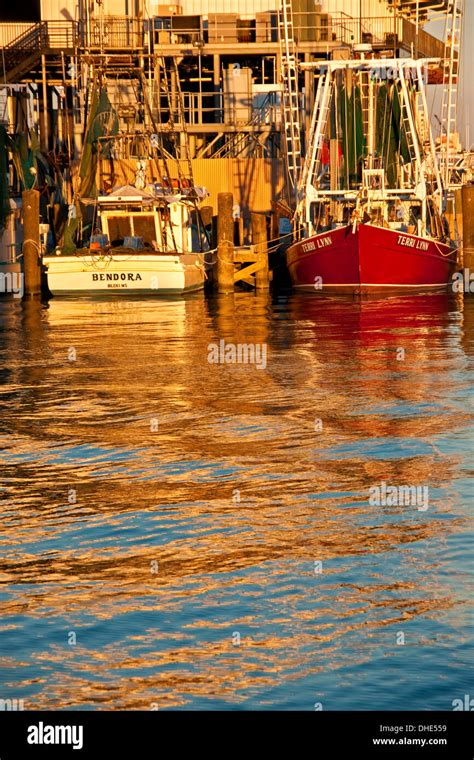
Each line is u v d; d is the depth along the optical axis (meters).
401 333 55.72
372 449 31.80
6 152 79.06
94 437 34.06
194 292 77.25
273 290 80.69
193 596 21.33
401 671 18.34
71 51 91.50
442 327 57.88
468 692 17.72
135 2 91.62
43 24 92.31
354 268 74.75
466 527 24.88
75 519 25.97
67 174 90.75
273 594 21.34
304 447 32.25
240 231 87.12
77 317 64.69
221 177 89.00
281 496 27.50
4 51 90.00
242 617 20.36
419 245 74.31
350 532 24.70
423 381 41.78
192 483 28.80
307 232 78.50
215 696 17.75
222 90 94.25
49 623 20.27
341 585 21.70
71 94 99.44
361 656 18.83
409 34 100.50
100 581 22.16
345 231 74.31
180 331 58.06
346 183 79.12
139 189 74.88
